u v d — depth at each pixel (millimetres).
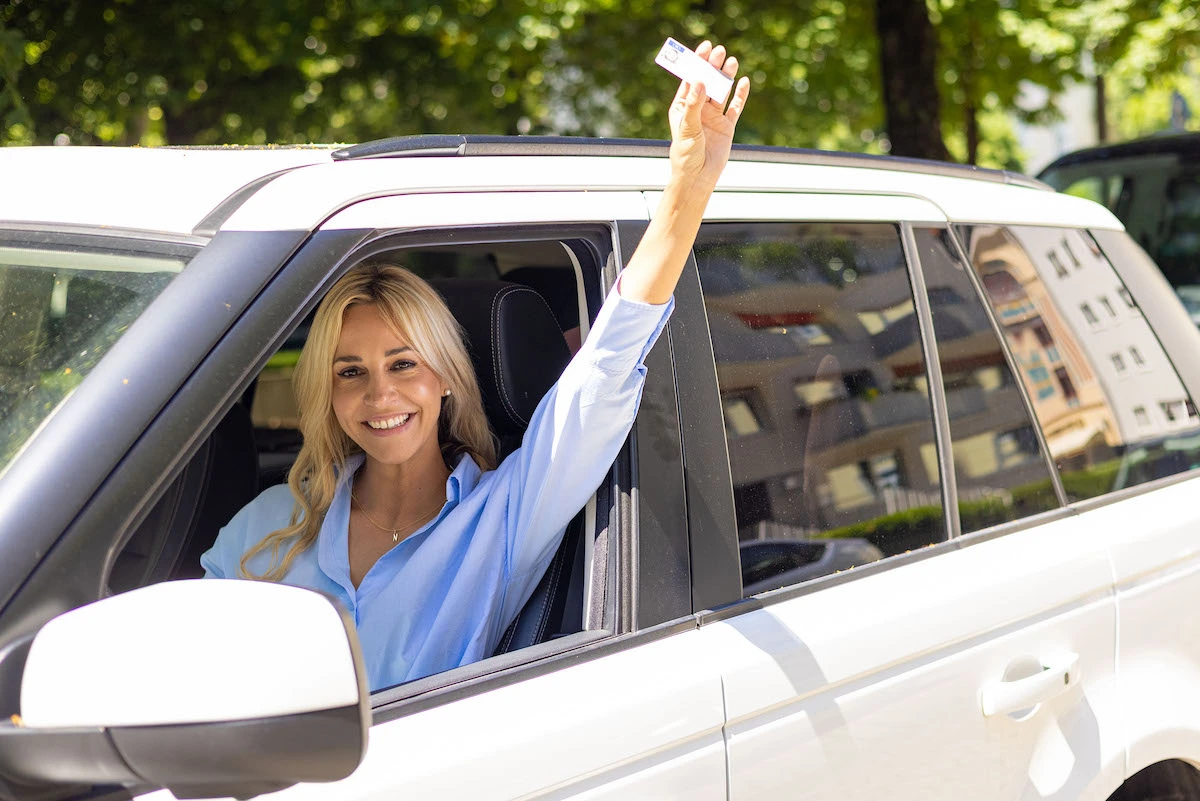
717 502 1800
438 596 1980
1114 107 28109
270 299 1438
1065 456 2404
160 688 1113
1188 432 2691
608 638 1665
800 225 2078
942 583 2029
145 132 10102
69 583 1252
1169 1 10633
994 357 2340
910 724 1924
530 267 2535
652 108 12312
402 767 1414
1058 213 2666
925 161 2467
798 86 12508
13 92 5695
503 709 1517
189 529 2350
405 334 2021
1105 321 2633
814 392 1992
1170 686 2377
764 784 1731
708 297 1885
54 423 1325
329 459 2123
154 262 1526
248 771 1138
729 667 1702
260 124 9562
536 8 9422
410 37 9773
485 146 1742
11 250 1626
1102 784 2205
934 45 8961
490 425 2172
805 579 1894
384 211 1566
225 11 8195
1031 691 2074
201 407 1359
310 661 1147
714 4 11352
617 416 1746
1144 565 2354
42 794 1206
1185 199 7633
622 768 1588
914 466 2119
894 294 2193
